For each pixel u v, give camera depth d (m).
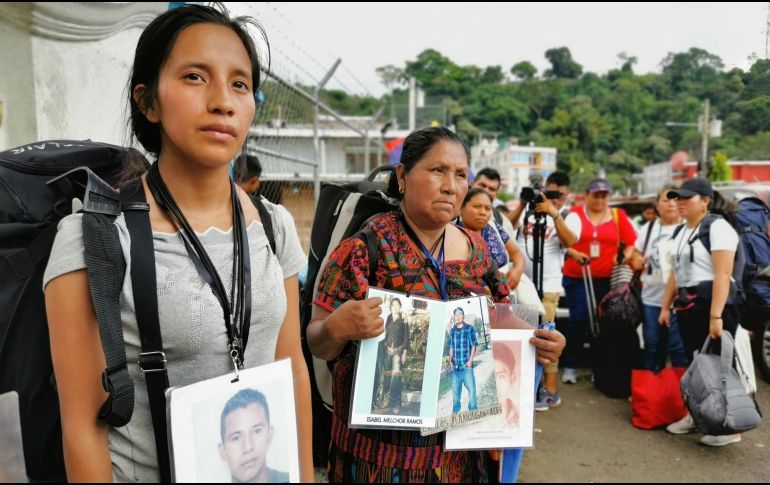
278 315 0.91
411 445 1.23
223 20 0.87
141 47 0.83
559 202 3.83
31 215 0.90
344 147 13.51
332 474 1.38
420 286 1.27
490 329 1.24
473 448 1.22
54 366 0.75
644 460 2.53
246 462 0.78
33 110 1.67
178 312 0.79
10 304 0.86
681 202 2.71
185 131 0.80
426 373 1.16
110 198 0.79
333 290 1.27
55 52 1.75
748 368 1.99
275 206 1.03
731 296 2.05
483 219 2.24
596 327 3.68
